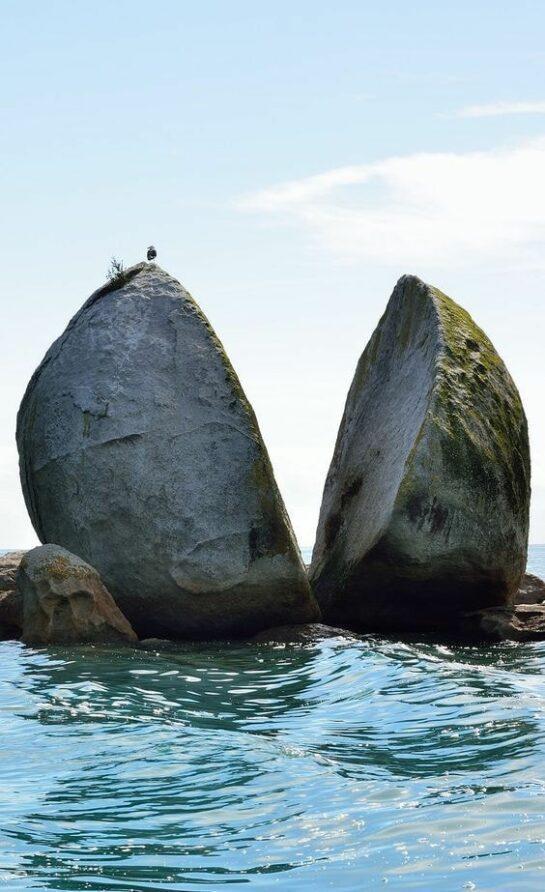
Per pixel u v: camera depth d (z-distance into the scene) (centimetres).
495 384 1572
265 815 663
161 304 1620
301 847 604
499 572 1498
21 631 1532
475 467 1466
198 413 1544
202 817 664
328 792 707
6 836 634
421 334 1641
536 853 572
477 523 1463
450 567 1472
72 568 1438
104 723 937
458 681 1080
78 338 1639
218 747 840
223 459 1525
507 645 1440
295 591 1508
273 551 1500
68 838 629
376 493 1560
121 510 1527
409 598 1525
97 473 1545
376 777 739
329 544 1686
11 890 548
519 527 1530
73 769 782
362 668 1189
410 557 1455
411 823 632
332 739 866
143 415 1545
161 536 1509
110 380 1577
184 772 769
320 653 1341
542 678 1109
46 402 1622
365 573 1502
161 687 1123
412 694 1031
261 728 924
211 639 1524
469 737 846
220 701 1048
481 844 591
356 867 569
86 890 548
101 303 1658
